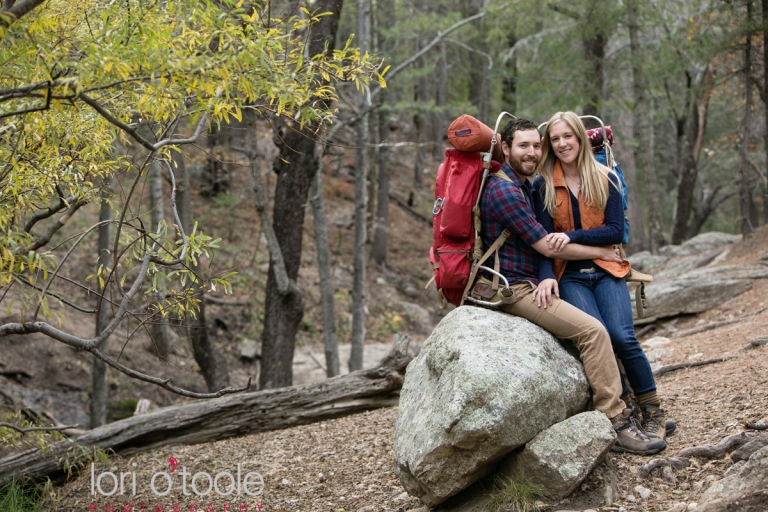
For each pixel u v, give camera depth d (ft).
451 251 13.20
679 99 67.62
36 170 12.78
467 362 11.60
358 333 40.68
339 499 15.08
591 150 13.23
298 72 12.13
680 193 60.95
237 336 50.29
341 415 21.84
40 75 10.46
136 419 21.45
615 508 11.57
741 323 25.17
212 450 20.54
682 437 13.57
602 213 13.10
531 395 11.64
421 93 84.02
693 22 44.91
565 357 12.80
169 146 12.91
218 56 10.21
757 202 68.90
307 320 54.24
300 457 18.60
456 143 12.85
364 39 38.73
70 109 11.90
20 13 9.43
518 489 11.66
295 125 28.22
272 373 30.40
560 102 53.31
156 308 13.48
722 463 12.18
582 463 11.59
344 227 68.49
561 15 54.65
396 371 22.04
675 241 61.00
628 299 13.53
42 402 36.24
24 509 18.08
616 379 12.71
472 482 12.06
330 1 28.17
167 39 10.32
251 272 55.98
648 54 52.95
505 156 13.58
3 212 11.62
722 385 16.29
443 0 65.21
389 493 14.76
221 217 59.62
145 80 11.13
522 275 13.23
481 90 71.05
